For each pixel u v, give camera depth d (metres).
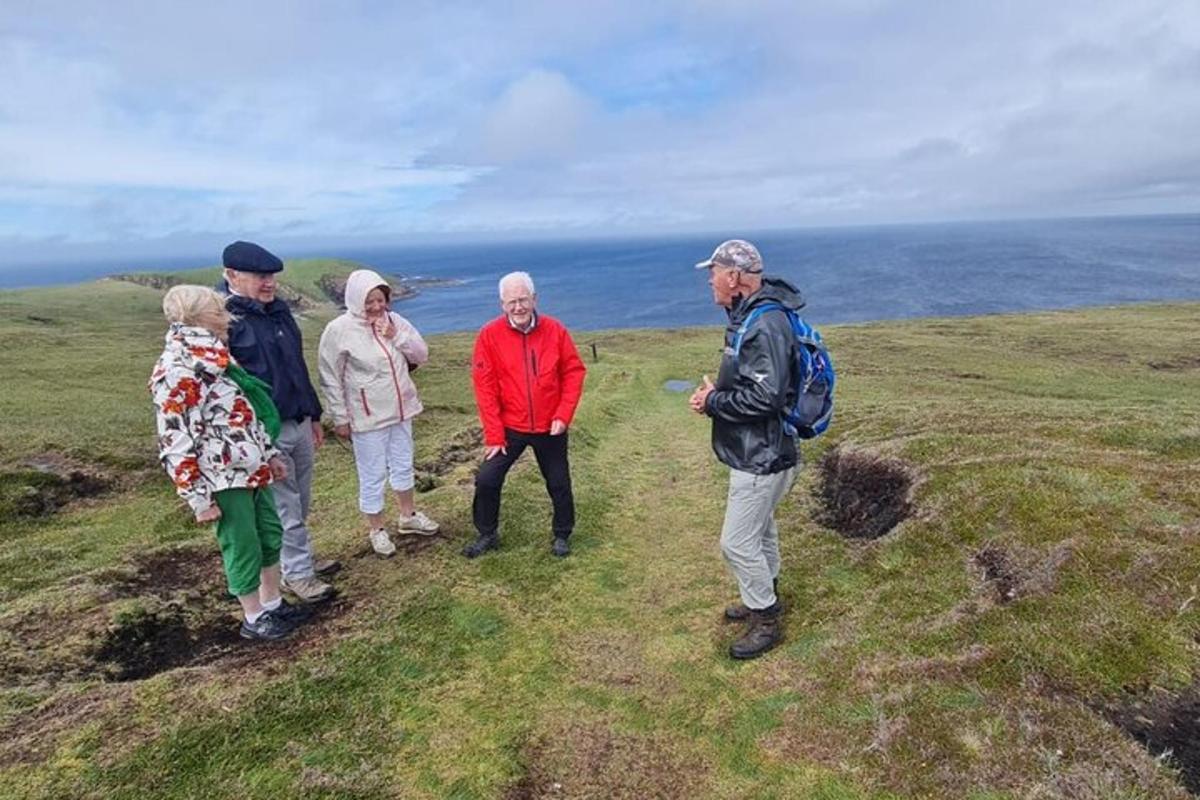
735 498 5.15
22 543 9.16
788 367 4.81
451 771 4.20
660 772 4.21
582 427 15.83
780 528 7.96
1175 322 72.00
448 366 45.84
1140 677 4.21
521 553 7.51
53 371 33.56
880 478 8.45
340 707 4.69
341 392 6.79
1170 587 4.90
